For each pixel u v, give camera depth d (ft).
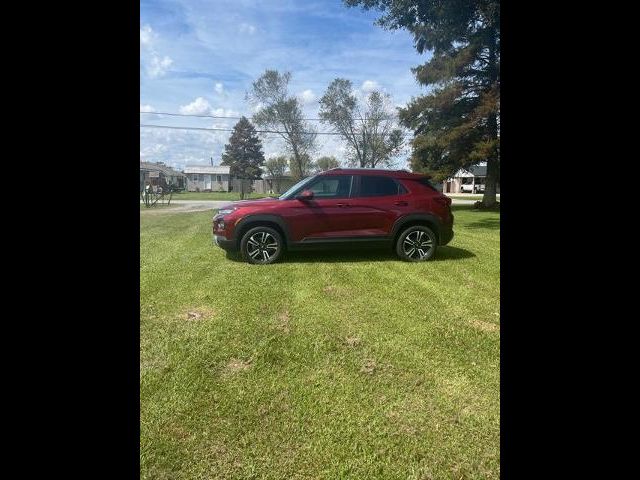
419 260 22.34
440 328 12.89
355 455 7.37
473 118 64.18
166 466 7.07
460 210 71.82
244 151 193.57
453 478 6.88
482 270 20.39
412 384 9.61
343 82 112.88
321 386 9.51
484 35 55.47
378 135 114.83
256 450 7.47
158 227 38.42
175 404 8.73
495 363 10.64
